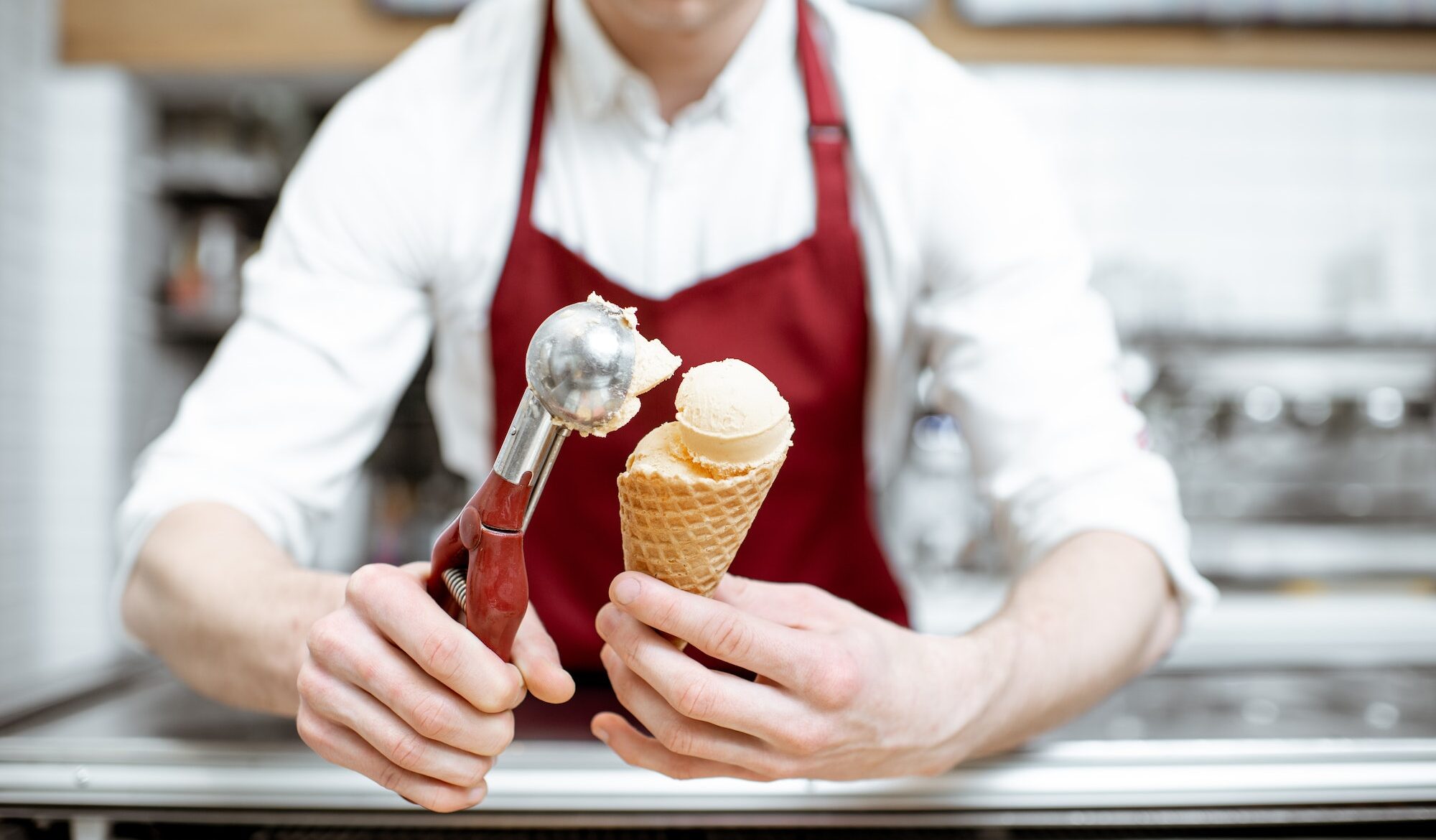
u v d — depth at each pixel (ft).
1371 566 8.84
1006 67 8.38
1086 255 3.13
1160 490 2.68
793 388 3.26
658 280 3.30
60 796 2.25
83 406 8.36
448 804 1.79
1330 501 8.93
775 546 3.37
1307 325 8.68
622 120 3.28
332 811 2.24
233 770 2.27
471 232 3.27
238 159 8.90
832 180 3.24
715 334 3.25
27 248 8.18
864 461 3.52
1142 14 8.13
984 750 2.20
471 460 3.97
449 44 3.41
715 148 3.27
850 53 3.28
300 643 2.13
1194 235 8.86
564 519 3.37
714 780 2.25
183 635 2.32
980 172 3.09
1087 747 2.40
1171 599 2.69
